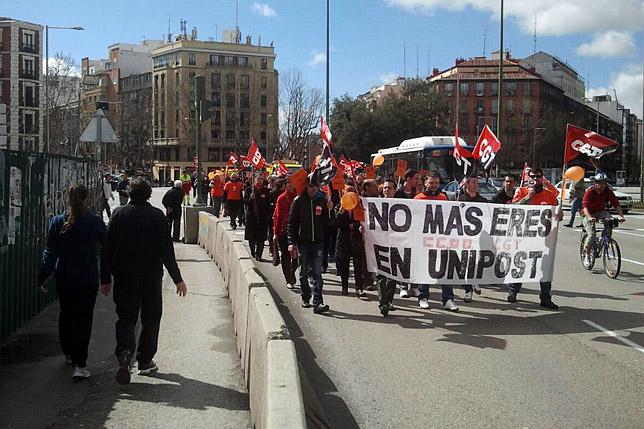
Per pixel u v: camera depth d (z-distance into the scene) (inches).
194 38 4220.0
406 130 2878.9
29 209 348.2
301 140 2416.3
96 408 224.5
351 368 268.5
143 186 256.5
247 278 277.7
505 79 4141.2
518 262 388.2
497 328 340.5
